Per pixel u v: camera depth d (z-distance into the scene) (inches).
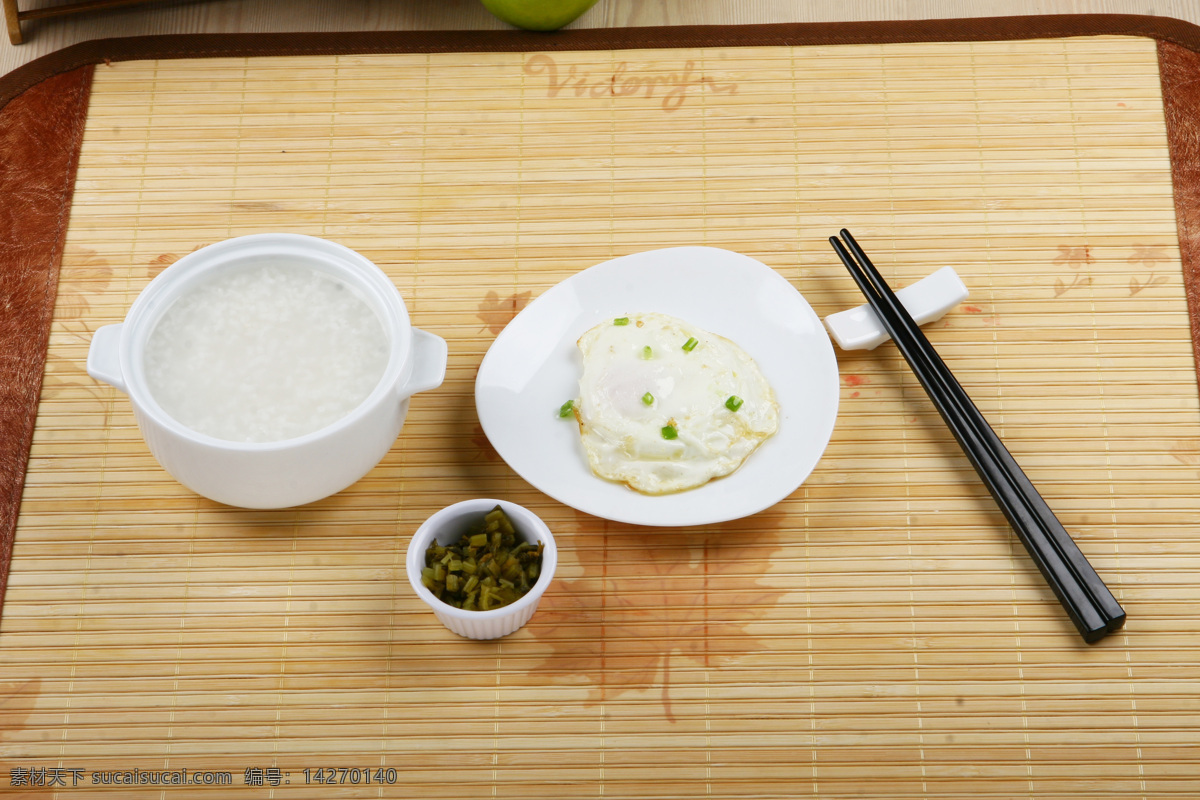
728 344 29.5
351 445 26.9
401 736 27.4
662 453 28.3
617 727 27.5
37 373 30.3
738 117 33.3
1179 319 31.0
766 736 27.5
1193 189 32.3
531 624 28.3
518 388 29.5
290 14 35.7
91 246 31.7
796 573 28.7
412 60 33.9
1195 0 35.8
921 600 28.5
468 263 31.8
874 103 33.4
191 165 32.6
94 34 35.4
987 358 30.8
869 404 30.3
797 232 32.1
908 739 27.5
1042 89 33.5
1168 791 27.0
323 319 27.9
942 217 32.2
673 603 28.5
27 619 28.2
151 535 29.0
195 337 27.5
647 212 32.3
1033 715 27.6
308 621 28.3
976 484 29.5
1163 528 29.1
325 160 32.8
